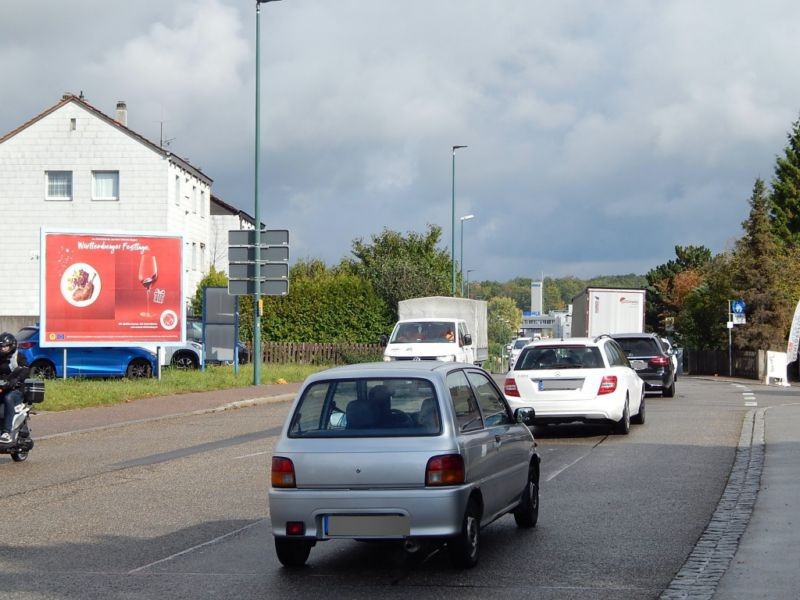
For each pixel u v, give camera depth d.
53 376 35.31
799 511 11.04
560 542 10.13
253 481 14.59
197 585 8.60
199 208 64.38
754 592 7.65
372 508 8.61
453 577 8.78
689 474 14.55
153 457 17.55
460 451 8.75
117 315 34.91
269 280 35.62
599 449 17.94
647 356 31.48
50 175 56.53
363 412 8.96
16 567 9.34
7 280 56.34
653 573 8.72
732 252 63.00
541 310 194.75
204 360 39.72
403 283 70.50
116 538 10.66
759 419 22.14
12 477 15.30
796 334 45.09
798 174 81.56
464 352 34.41
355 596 8.17
